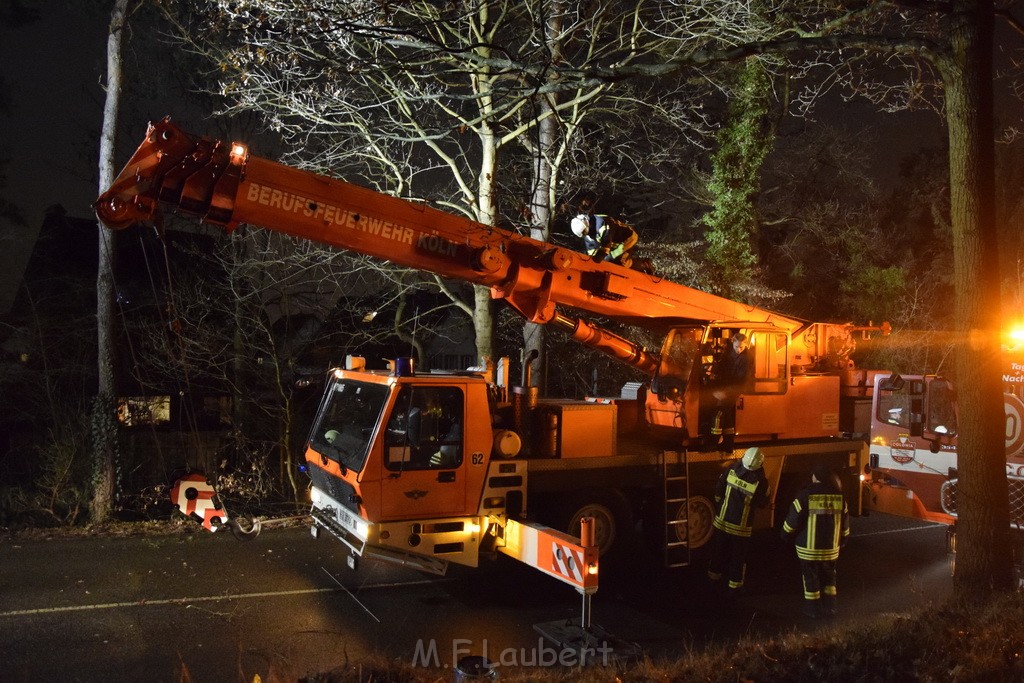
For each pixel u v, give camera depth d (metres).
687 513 8.35
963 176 6.20
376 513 6.66
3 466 12.62
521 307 7.89
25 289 16.70
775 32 9.86
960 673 4.74
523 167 14.10
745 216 15.12
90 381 15.60
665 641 6.40
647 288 8.29
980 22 6.07
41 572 7.55
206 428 16.98
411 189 11.55
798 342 9.43
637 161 13.41
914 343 17.06
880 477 9.68
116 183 5.93
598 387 16.33
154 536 9.11
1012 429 8.18
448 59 8.45
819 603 7.12
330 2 6.52
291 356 14.79
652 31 10.45
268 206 6.33
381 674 5.18
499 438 7.27
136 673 5.35
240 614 6.60
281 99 10.57
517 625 6.63
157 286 17.86
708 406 8.46
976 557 6.27
